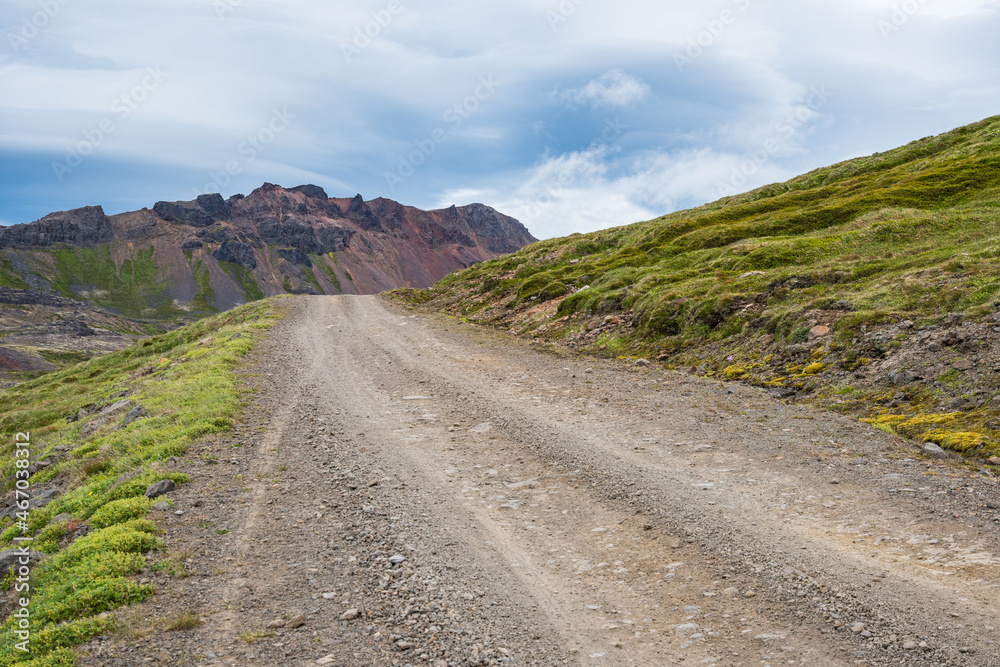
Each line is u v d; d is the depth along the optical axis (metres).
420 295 56.53
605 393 16.53
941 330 14.79
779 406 13.97
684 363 20.38
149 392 20.77
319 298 56.03
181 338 48.16
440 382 19.66
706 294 23.94
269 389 19.62
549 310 33.50
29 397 43.28
